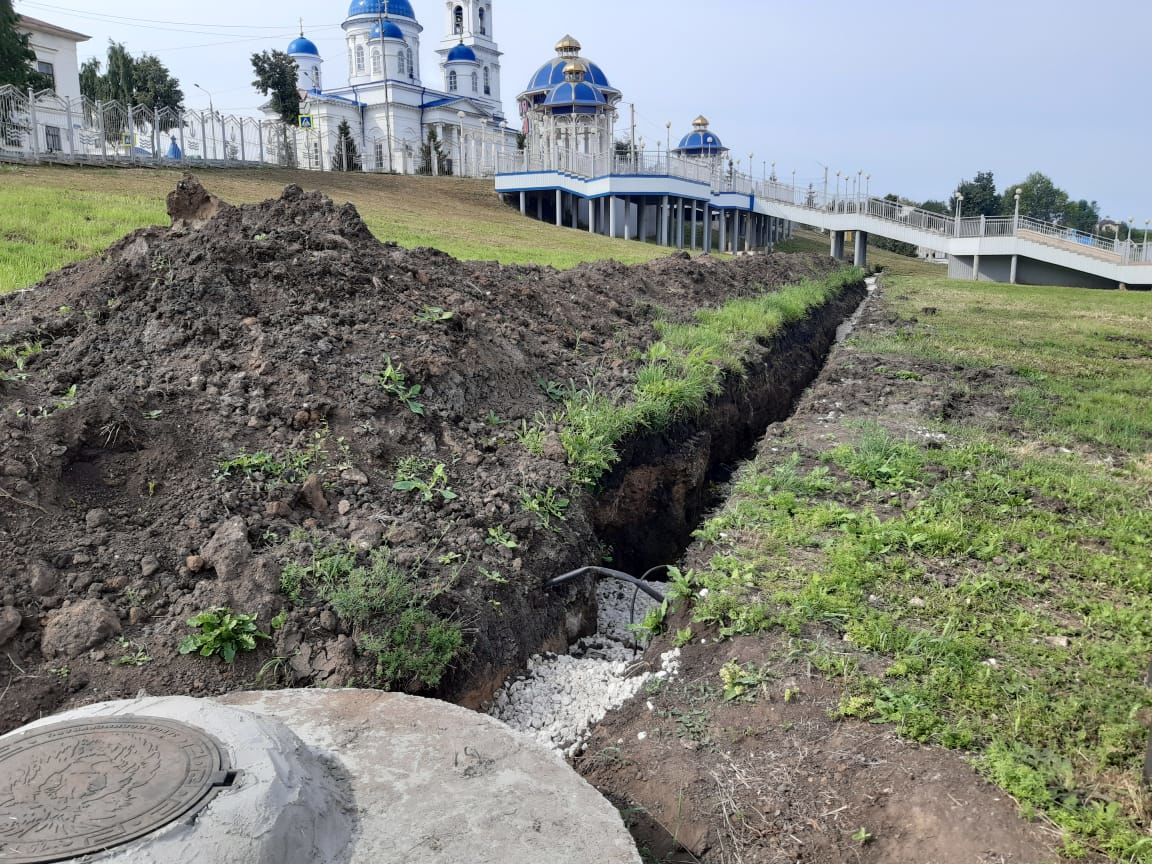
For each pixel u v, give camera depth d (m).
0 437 4.55
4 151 22.55
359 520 4.82
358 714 3.52
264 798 2.66
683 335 9.96
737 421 9.24
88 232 12.37
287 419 5.45
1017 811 3.11
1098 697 3.73
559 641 5.12
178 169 27.50
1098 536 5.43
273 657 3.94
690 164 40.59
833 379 10.07
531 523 5.29
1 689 3.61
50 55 40.56
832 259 29.36
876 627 4.29
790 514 5.74
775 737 3.71
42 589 4.02
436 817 2.94
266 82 54.72
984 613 4.46
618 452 6.68
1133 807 3.11
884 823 3.19
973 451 6.98
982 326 15.20
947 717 3.65
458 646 4.20
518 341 7.86
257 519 4.62
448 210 32.06
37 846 2.44
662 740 3.89
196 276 6.43
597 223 40.91
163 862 2.44
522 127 58.78
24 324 6.31
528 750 3.34
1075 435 7.73
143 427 4.98
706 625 4.59
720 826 3.38
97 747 2.88
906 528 5.41
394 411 5.87
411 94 58.03
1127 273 30.50
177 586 4.21
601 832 2.92
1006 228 32.75
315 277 7.00
